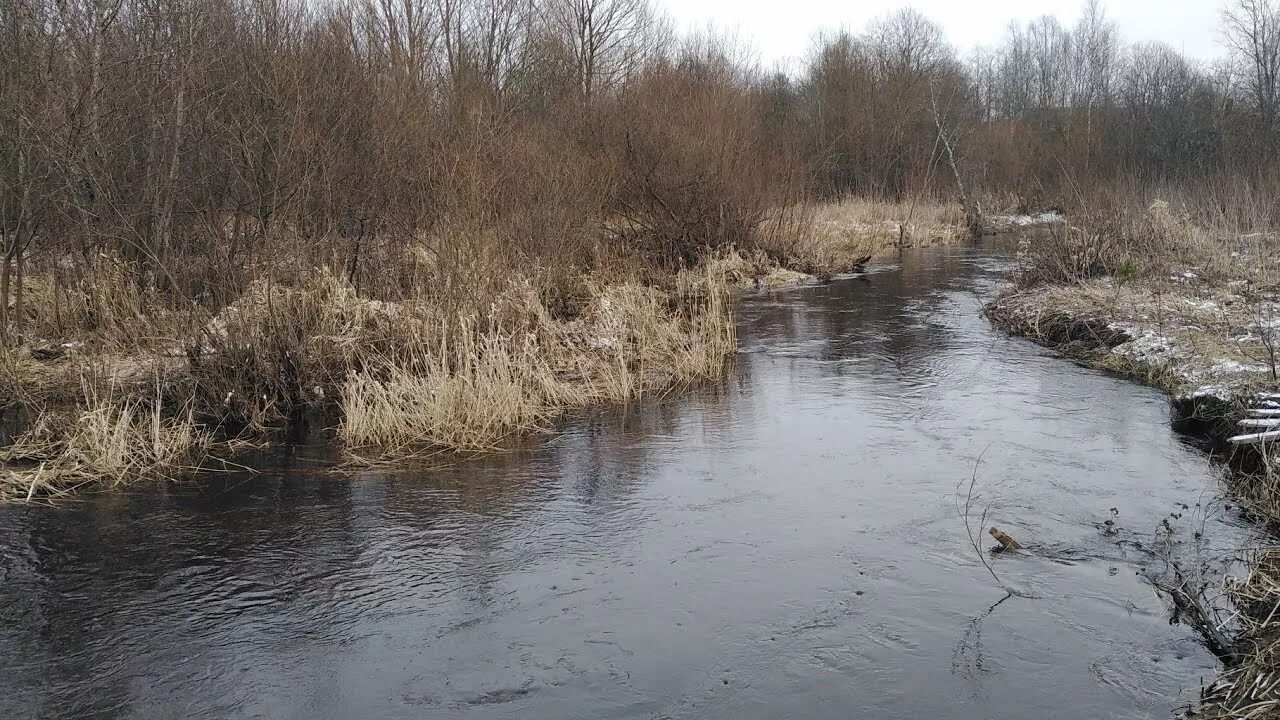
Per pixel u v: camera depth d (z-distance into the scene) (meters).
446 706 5.11
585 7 30.78
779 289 20.64
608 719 4.98
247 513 7.89
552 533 7.41
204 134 13.48
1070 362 12.88
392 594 6.41
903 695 5.14
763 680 5.32
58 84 12.34
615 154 21.25
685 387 12.16
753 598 6.27
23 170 12.30
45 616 6.11
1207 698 5.03
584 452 9.51
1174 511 7.53
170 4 13.53
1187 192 23.75
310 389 10.98
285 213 12.94
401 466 9.12
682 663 5.50
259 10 14.50
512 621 6.02
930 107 41.56
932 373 12.44
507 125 15.90
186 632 5.91
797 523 7.51
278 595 6.41
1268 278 15.25
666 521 7.61
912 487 8.23
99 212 12.48
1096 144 41.47
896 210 35.12
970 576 6.50
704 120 22.42
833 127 40.31
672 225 21.84
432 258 13.27
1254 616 5.75
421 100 15.35
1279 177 22.33
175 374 10.88
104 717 5.02
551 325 13.17
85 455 8.89
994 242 31.48
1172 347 12.01
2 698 5.18
